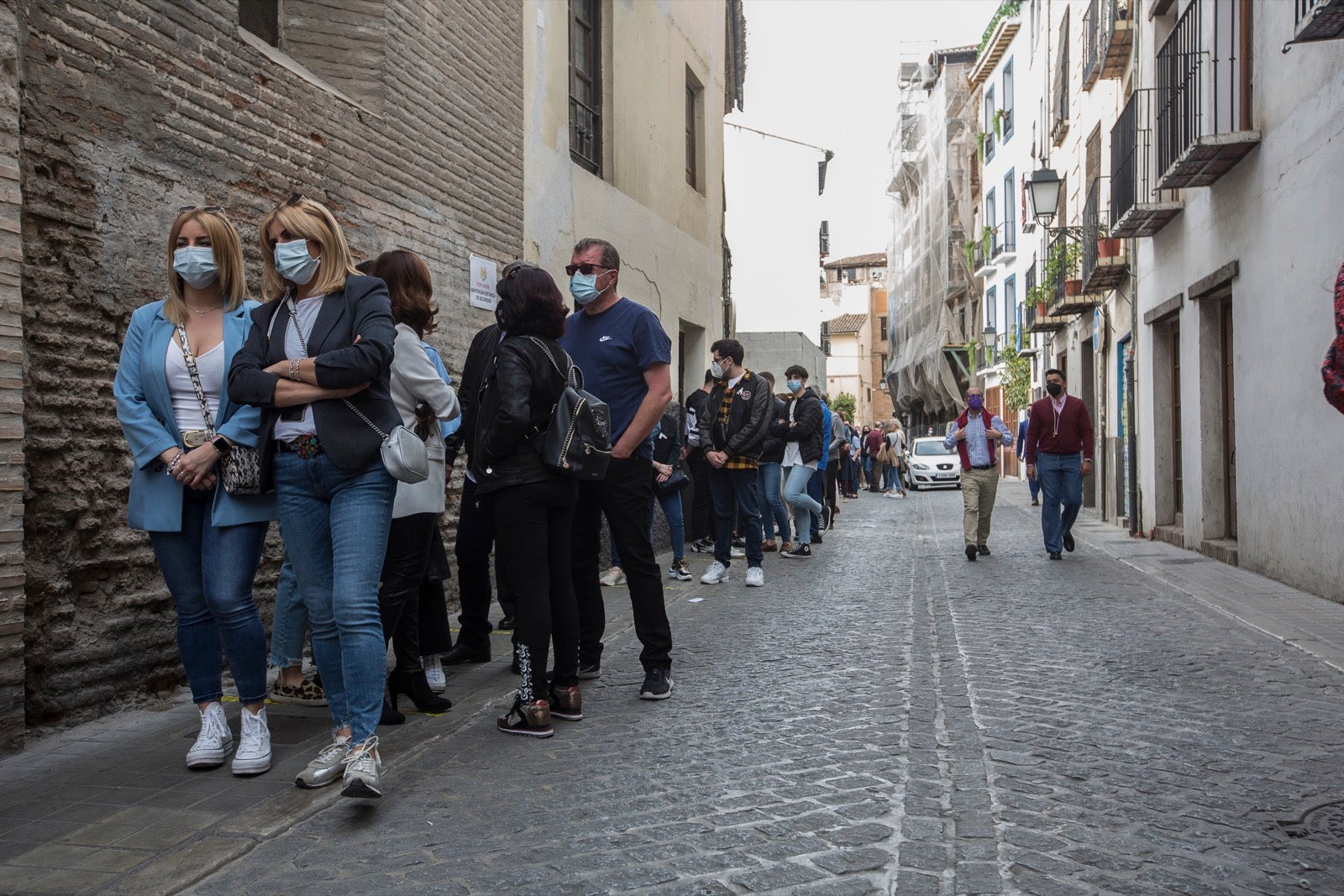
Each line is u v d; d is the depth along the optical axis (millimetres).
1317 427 8609
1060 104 22594
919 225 49750
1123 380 16703
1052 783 3857
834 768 4055
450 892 2982
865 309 82562
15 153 4328
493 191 8953
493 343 5562
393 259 4758
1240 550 10641
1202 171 10930
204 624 4188
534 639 4578
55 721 4641
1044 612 7816
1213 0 10789
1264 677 5633
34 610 4562
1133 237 14648
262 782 3953
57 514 4668
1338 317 3264
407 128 7590
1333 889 2979
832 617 7609
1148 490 14445
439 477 4957
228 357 4141
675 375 13992
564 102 10469
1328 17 7379
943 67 43500
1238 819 3514
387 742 4469
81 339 4801
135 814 3604
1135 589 9070
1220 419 12070
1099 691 5305
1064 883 2998
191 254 4059
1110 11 16141
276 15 7051
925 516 18688
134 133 5094
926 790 3779
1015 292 33156
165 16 5309
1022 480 32688
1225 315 11992
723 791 3805
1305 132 8812
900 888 2963
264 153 6047
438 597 5262
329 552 4012
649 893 2953
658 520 12391
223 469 4008
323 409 3854
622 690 5406
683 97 14367
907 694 5254
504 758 4250
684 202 14422
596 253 5199
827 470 15859
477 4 8680
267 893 2996
